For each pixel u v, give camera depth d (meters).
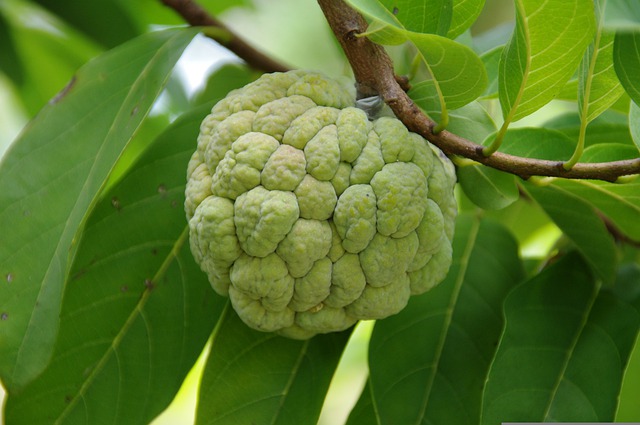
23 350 0.54
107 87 0.58
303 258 0.52
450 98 0.53
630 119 0.56
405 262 0.53
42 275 0.54
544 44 0.52
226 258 0.53
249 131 0.53
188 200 0.54
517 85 0.53
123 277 0.58
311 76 0.54
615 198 0.58
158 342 0.58
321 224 0.52
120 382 0.57
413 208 0.52
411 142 0.53
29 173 0.56
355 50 0.54
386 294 0.54
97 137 0.57
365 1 0.52
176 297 0.58
